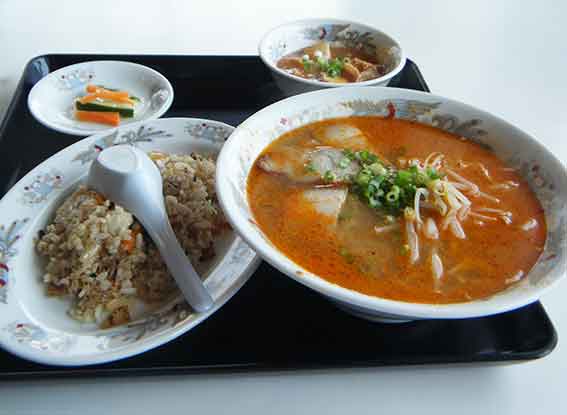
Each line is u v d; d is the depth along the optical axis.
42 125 0.44
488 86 0.55
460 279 0.28
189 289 0.28
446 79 0.56
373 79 0.50
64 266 0.31
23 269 0.30
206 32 0.63
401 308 0.22
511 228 0.30
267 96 0.51
